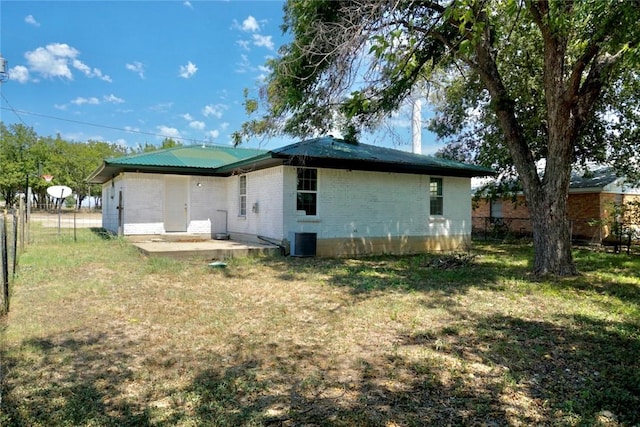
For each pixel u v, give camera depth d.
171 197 16.05
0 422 2.85
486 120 17.25
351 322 5.44
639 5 5.40
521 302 6.73
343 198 12.99
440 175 14.73
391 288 7.67
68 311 5.73
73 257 10.53
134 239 14.55
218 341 4.64
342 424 2.94
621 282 8.52
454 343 4.71
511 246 16.98
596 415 3.10
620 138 16.11
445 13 5.06
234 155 17.27
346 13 7.52
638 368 4.01
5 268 5.54
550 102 8.93
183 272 8.98
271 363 4.04
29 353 4.15
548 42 8.48
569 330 5.25
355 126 10.19
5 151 37.44
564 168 9.10
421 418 3.04
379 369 3.94
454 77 15.64
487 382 3.68
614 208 16.12
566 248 9.33
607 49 7.46
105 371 3.79
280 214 12.24
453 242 15.06
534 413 3.13
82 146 43.47
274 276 8.82
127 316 5.55
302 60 8.62
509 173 18.22
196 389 3.45
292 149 12.15
